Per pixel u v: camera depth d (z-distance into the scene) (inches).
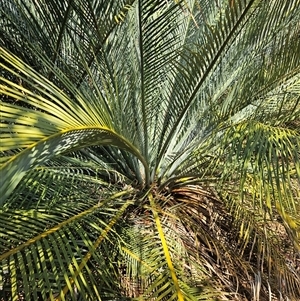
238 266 80.7
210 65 79.7
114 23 80.7
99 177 91.5
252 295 76.7
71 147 58.6
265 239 80.5
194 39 100.9
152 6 73.5
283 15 83.6
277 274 78.4
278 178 59.0
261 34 90.4
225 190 83.7
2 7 87.7
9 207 71.1
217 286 73.6
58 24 83.7
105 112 66.1
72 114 57.8
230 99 89.0
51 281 65.5
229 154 63.1
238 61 98.9
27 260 60.0
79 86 83.5
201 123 98.7
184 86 85.2
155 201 87.7
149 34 77.0
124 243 72.5
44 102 56.3
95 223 71.4
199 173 89.4
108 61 89.4
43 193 71.6
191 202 90.6
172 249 72.4
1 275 61.8
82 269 65.4
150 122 95.2
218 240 83.9
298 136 62.3
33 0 85.3
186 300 58.7
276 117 73.0
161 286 65.0
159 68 84.7
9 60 61.3
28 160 48.2
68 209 73.2
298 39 80.1
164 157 95.3
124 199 86.4
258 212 82.7
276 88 94.7
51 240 63.3
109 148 94.7
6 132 49.3
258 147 62.0
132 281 68.7
